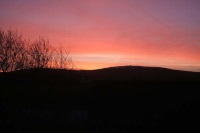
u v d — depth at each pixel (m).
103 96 25.06
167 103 23.27
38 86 27.83
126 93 24.86
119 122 23.03
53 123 25.00
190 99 23.25
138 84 25.70
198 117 21.38
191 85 24.69
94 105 24.42
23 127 22.28
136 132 21.84
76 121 25.70
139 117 23.00
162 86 25.00
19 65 25.36
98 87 25.92
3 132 19.84
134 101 23.95
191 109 22.11
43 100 27.78
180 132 20.89
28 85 26.61
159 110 22.91
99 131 22.62
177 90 24.25
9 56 24.66
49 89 28.97
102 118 23.72
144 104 23.56
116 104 24.02
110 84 26.03
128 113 23.39
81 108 27.06
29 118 24.75
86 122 24.67
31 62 27.62
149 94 24.34
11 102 23.75
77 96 29.80
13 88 24.72
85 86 33.16
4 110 21.72
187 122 21.31
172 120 21.83
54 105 27.75
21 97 25.36
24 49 26.45
